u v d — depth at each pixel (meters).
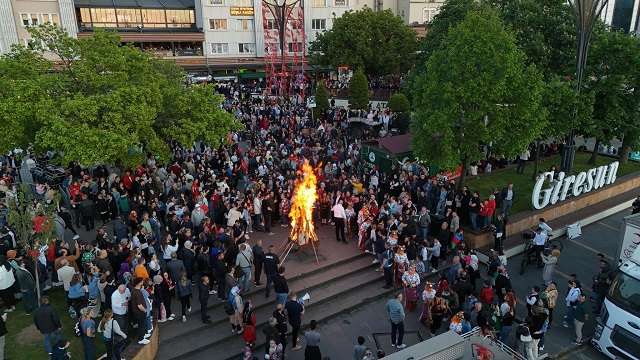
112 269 14.50
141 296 12.66
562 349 14.56
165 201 21.19
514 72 20.00
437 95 20.84
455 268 16.03
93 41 22.08
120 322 12.68
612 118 25.59
